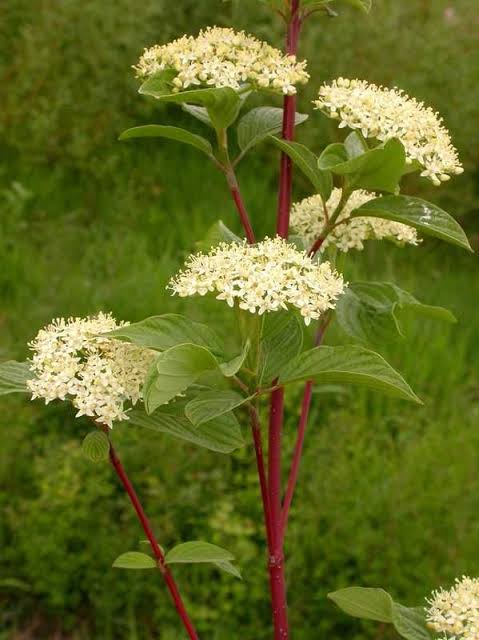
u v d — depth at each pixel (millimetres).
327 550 4410
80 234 6543
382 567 4340
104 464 4699
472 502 4473
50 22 7539
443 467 4621
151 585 4516
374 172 2205
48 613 4676
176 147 7512
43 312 5410
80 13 7543
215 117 2393
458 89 7570
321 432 4863
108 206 6957
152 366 1865
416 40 7781
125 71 7508
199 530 4605
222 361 2049
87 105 7426
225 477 4777
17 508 4777
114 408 2174
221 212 6797
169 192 7098
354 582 4387
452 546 4363
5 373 2285
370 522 4500
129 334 1979
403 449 5004
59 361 2221
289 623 4398
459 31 8008
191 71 2291
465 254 7176
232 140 7375
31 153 7344
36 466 4691
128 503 4625
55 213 6977
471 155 7535
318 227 2719
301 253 2131
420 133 2266
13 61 7684
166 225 6766
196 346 1821
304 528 4504
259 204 6902
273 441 2424
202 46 2314
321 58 7535
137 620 4559
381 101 2254
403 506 4426
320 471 4625
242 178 7270
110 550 4520
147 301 5535
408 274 6586
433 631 2277
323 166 2189
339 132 7449
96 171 7207
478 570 4254
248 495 4668
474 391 5723
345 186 2312
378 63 7594
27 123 7504
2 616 4648
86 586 4539
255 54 2338
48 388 2180
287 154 2475
